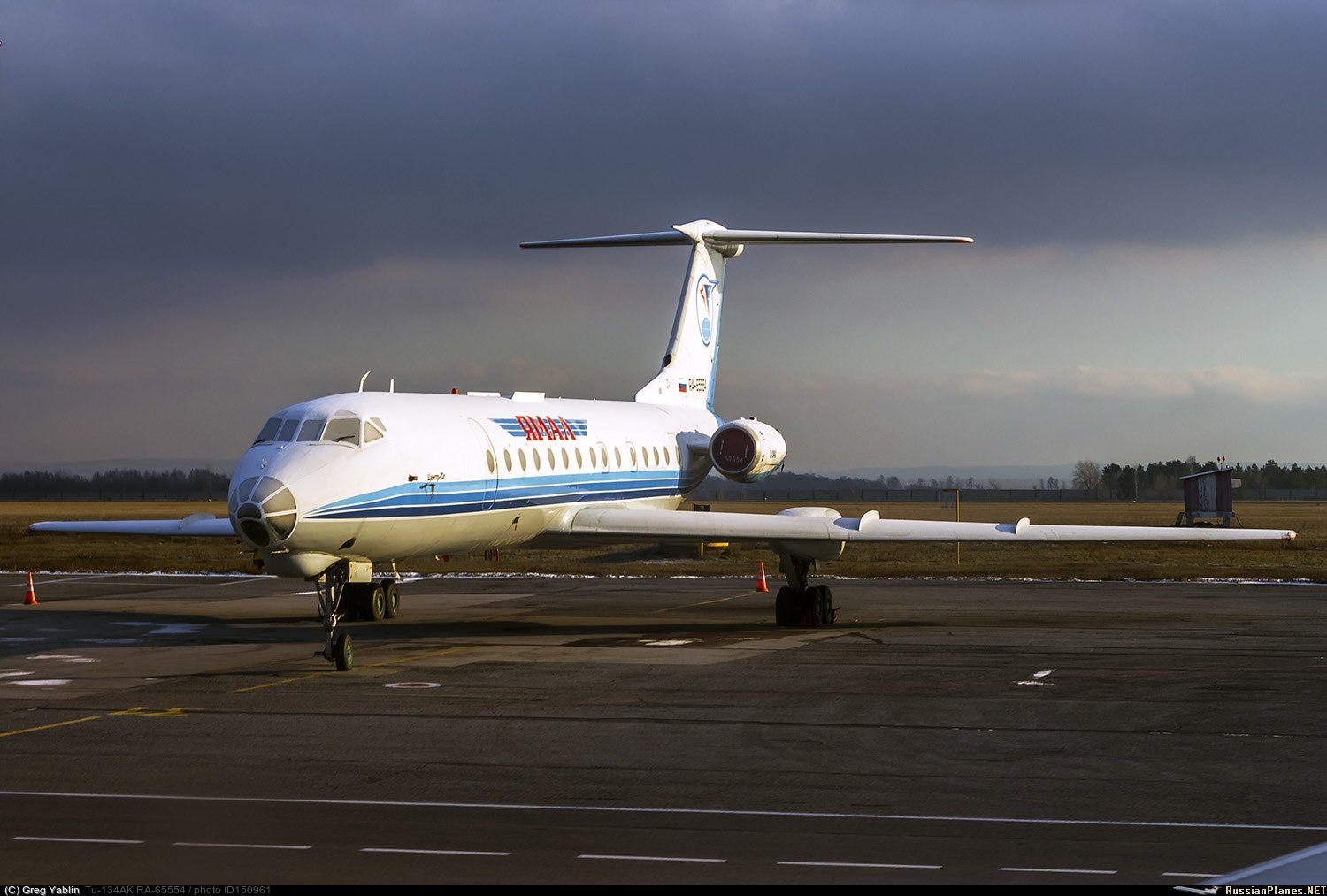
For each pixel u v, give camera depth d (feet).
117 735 51.39
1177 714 55.52
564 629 91.25
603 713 56.03
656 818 38.42
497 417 91.66
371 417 79.25
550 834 36.70
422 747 48.83
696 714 55.83
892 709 56.75
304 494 73.05
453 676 67.46
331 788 42.29
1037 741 49.75
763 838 36.29
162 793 41.73
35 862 34.19
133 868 33.60
